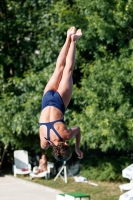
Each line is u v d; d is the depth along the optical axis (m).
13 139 40.97
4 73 42.22
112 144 34.03
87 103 36.41
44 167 40.81
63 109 19.05
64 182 39.38
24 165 42.53
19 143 41.41
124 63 33.31
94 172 39.53
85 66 36.41
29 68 41.94
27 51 42.00
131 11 33.38
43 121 18.97
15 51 42.25
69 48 19.23
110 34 33.88
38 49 41.78
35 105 37.81
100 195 34.38
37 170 40.78
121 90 33.59
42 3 40.31
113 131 32.94
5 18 42.50
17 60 42.31
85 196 26.69
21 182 40.38
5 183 40.22
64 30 36.50
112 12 33.66
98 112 33.91
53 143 18.80
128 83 33.97
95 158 40.56
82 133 34.78
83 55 37.69
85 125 34.50
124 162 38.62
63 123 18.81
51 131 18.72
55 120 18.75
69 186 37.84
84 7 34.91
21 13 41.19
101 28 33.59
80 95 35.78
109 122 32.81
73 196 26.48
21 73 42.31
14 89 40.88
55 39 38.56
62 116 18.95
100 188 36.72
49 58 38.78
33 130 37.72
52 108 18.91
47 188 37.19
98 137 33.91
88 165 40.44
